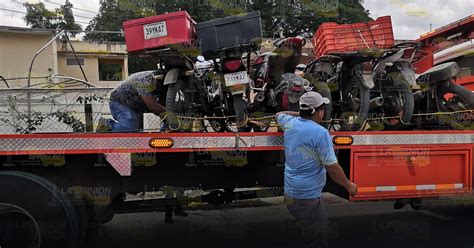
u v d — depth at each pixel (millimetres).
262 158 4184
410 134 4191
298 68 4719
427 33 5664
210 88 4195
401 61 4465
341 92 4652
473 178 4348
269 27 4559
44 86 4617
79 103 4078
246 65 4266
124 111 4211
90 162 3820
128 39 3789
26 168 3723
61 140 3564
